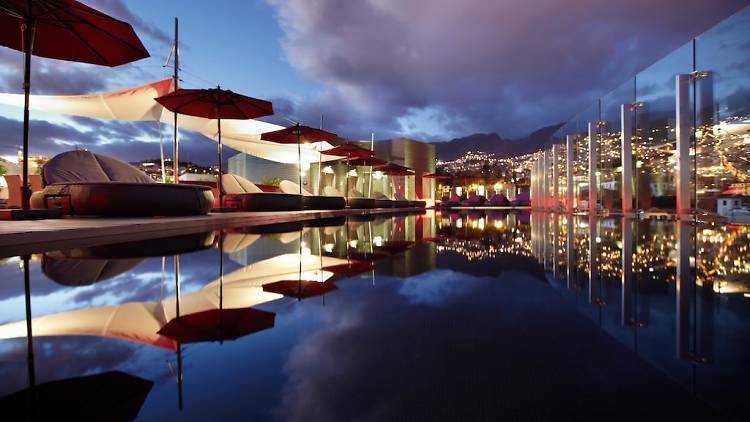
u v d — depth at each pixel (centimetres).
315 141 1080
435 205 2545
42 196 500
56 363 78
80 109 1003
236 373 74
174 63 875
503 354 86
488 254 275
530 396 65
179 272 192
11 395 64
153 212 524
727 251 279
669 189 691
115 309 122
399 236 425
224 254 265
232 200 875
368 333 100
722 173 560
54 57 477
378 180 2239
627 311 125
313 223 670
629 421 57
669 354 86
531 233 463
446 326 107
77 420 56
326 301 134
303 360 81
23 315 115
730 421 56
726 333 102
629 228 507
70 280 169
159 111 1023
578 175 1130
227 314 117
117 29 429
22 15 387
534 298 142
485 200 2656
